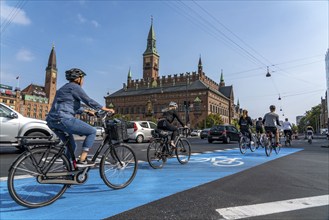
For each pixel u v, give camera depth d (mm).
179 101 91188
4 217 3102
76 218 3094
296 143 22359
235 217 3141
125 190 4375
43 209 3396
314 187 4711
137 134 19625
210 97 89000
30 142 3430
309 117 116812
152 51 114625
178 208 3467
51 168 3631
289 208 3486
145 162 7750
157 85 101062
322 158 9406
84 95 3947
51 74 135125
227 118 107188
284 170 6598
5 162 7449
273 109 10883
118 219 3066
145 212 3307
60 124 3748
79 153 4191
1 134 9086
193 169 6586
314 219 3084
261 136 11734
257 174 5988
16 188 3381
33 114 127375
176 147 7125
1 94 115562
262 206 3572
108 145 4387
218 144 18438
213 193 4242
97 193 4152
